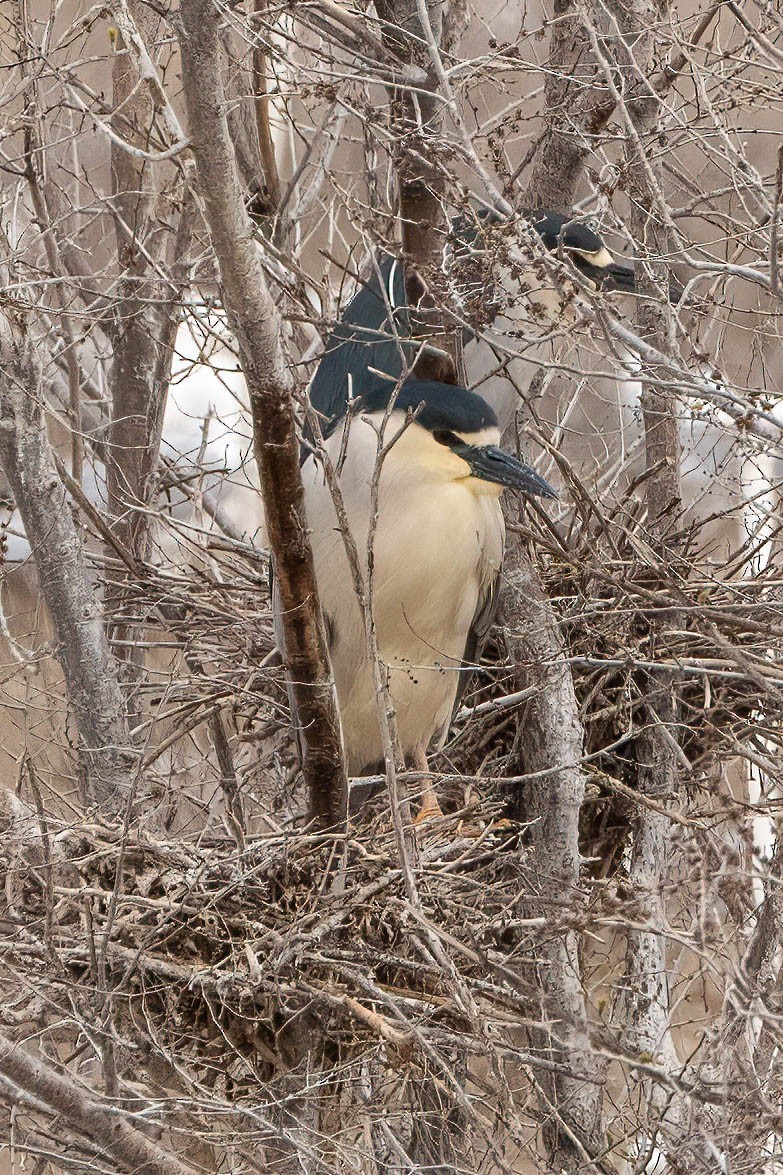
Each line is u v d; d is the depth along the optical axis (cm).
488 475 894
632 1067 643
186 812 1007
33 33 979
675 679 846
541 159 956
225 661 992
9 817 754
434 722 966
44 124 992
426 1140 718
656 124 841
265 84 968
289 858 728
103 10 841
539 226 960
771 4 857
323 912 692
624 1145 750
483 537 908
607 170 864
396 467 894
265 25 782
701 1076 635
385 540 896
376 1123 721
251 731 1025
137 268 1010
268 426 573
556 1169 714
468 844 795
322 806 712
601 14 874
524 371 1066
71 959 686
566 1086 720
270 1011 677
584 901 779
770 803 786
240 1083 718
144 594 1027
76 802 1013
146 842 757
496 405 1071
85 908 660
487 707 898
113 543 1007
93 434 1196
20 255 974
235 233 530
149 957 695
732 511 956
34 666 1032
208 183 521
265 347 556
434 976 712
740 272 691
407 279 796
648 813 862
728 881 636
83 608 883
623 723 948
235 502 1472
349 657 940
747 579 968
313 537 920
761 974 672
